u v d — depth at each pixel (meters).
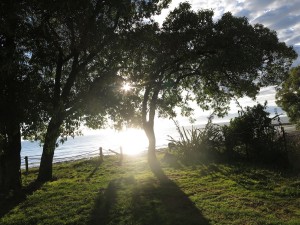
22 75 12.55
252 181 11.38
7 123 12.39
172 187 11.49
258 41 18.30
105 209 9.34
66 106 14.53
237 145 17.11
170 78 21.16
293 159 14.35
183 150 18.94
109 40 14.25
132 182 12.97
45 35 13.63
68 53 16.31
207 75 20.48
